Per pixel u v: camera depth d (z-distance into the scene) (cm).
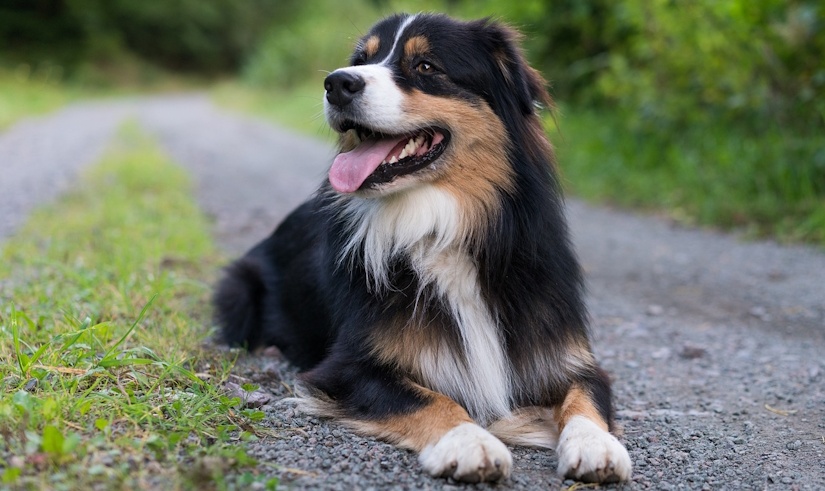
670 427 358
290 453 288
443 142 354
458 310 343
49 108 2336
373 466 287
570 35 1352
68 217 734
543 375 347
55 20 3716
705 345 491
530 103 371
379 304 343
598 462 286
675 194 928
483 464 276
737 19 873
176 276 545
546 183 369
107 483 243
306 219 445
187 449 276
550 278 353
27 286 478
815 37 826
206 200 958
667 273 670
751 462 319
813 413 378
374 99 344
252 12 4825
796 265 676
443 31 364
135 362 331
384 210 354
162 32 4438
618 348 487
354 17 3127
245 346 445
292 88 3008
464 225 350
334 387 343
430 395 318
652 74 1045
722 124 973
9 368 322
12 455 255
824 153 786
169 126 1975
